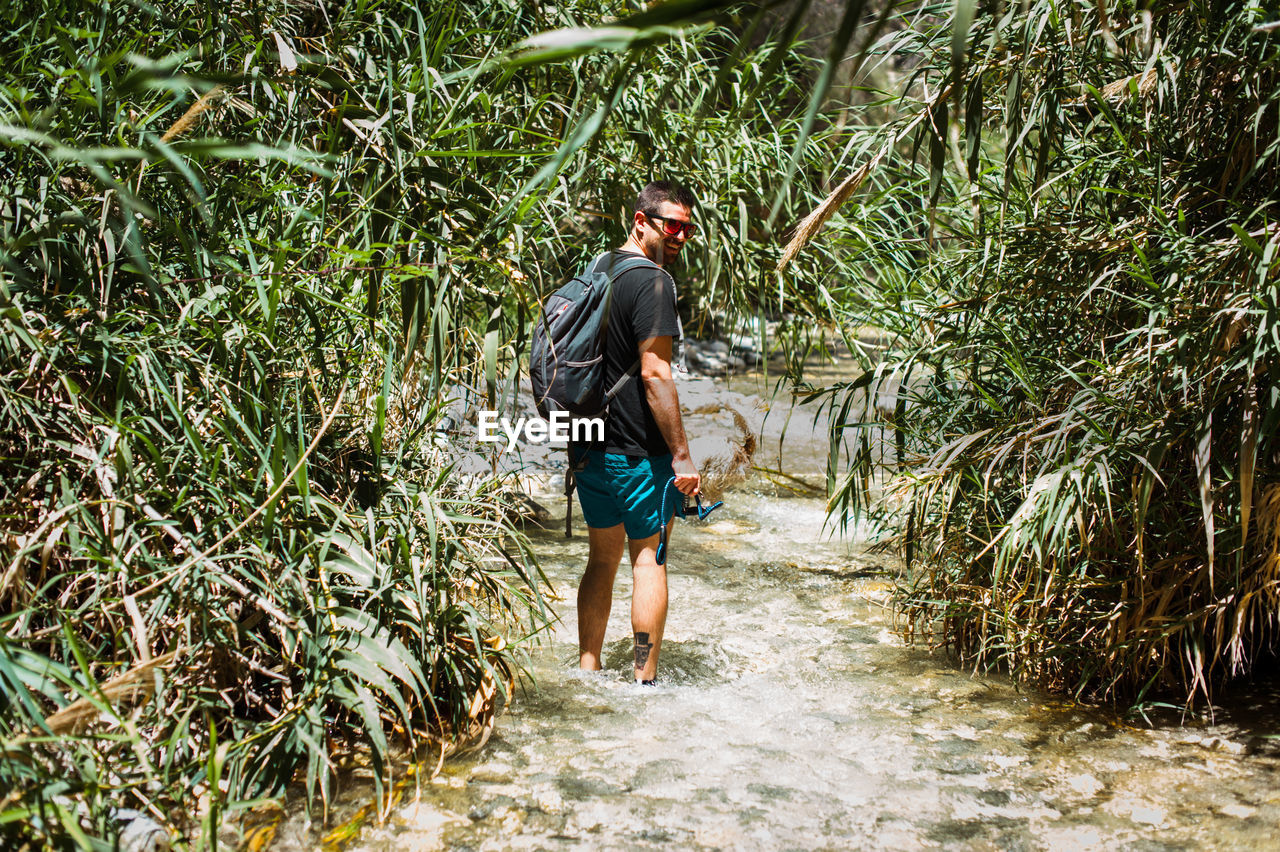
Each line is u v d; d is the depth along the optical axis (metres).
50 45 2.70
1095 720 2.93
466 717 2.81
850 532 5.00
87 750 2.02
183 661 2.35
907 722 2.94
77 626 2.36
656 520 3.21
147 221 2.74
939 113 2.83
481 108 3.11
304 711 2.38
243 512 2.55
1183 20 2.95
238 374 2.57
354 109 2.75
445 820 2.36
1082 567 2.87
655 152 4.10
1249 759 2.66
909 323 3.88
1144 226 3.08
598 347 3.10
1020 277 3.34
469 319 3.69
